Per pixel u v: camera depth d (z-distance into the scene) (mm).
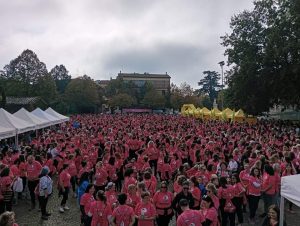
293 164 13180
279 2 41688
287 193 7246
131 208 7605
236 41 44375
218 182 9547
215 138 21344
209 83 141250
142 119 54312
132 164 12641
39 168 12398
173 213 8906
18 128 19312
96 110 101812
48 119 30594
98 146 18422
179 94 108812
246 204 12266
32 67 82438
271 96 43688
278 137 22422
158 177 15945
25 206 12859
